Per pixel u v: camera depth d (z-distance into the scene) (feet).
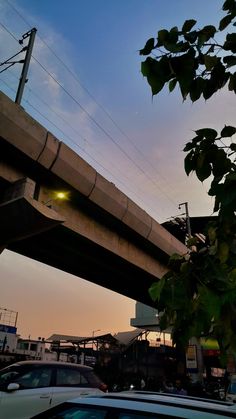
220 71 5.46
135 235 85.61
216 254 5.57
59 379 29.55
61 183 63.57
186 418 9.15
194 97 5.55
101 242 76.84
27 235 54.29
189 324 5.18
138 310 153.79
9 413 25.39
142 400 10.66
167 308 5.34
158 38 5.37
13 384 26.09
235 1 5.51
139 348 122.21
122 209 76.89
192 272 5.39
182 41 5.38
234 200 4.73
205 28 5.39
